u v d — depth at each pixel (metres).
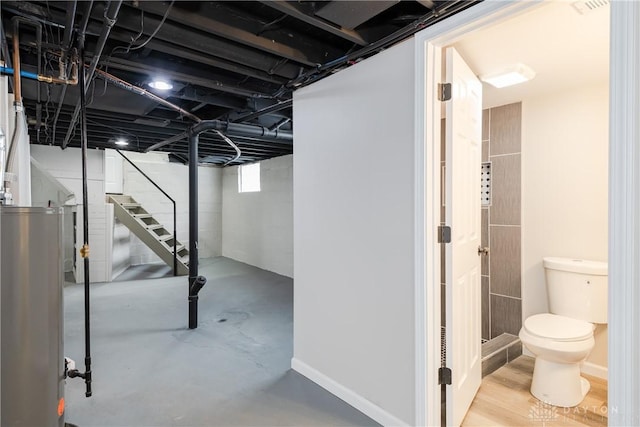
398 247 1.77
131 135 4.52
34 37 1.98
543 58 1.89
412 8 1.85
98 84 2.64
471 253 2.00
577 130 2.42
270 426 1.85
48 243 1.32
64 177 5.39
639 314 1.04
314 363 2.31
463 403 1.86
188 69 2.38
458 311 1.77
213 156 6.41
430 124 1.65
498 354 2.46
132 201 6.79
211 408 2.01
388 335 1.83
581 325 2.10
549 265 2.40
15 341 1.24
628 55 1.05
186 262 6.30
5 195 1.70
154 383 2.29
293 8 1.58
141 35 1.81
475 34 1.61
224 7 1.77
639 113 1.03
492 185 2.82
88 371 1.95
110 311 3.89
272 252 6.34
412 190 1.70
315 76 2.27
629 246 1.05
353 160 2.01
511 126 2.71
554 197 2.52
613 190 1.08
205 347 2.90
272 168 6.36
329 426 1.85
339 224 2.11
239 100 3.13
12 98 2.34
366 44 1.94
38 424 1.31
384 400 1.85
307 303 2.37
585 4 1.37
